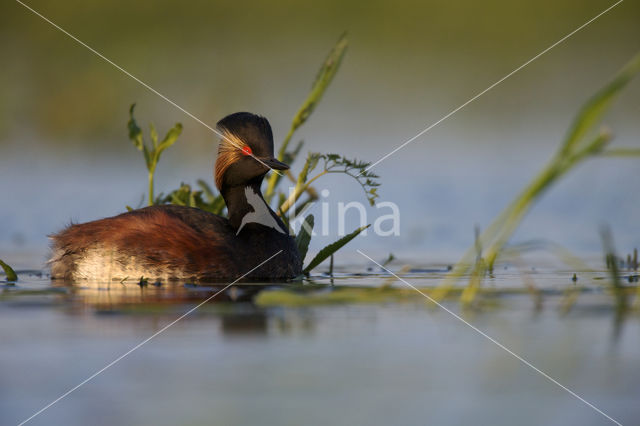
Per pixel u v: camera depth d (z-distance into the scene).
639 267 12.62
